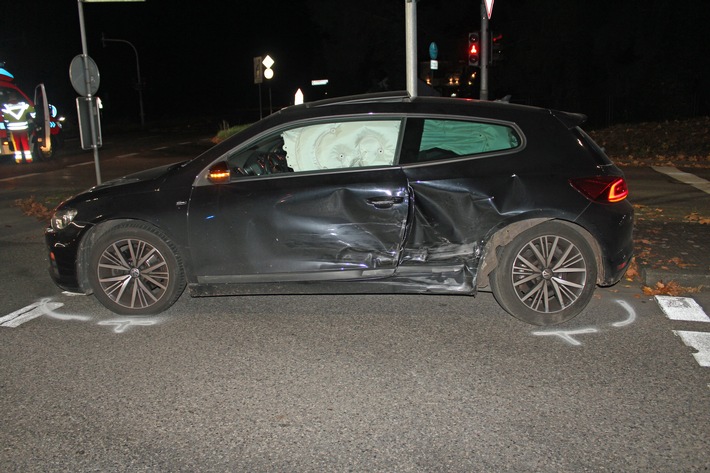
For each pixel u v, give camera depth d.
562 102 30.36
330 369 4.64
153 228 5.59
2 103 19.09
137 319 5.70
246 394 4.29
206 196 5.46
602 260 5.33
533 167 5.26
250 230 5.42
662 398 4.17
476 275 5.36
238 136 5.54
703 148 18.66
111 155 22.59
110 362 4.82
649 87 26.48
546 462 3.49
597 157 5.38
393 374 4.55
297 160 5.51
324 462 3.51
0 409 4.13
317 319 5.64
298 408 4.10
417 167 5.32
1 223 10.26
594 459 3.51
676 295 6.16
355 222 5.32
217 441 3.73
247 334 5.32
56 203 11.67
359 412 4.04
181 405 4.16
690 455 3.54
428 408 4.07
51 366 4.76
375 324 5.50
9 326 5.60
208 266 5.52
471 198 5.23
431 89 12.58
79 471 3.46
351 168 5.39
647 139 20.11
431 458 3.54
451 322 5.52
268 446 3.68
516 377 4.48
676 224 8.82
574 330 5.32
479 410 4.04
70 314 5.88
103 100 53.31
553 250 5.30
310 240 5.38
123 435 3.81
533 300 5.38
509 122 5.37
